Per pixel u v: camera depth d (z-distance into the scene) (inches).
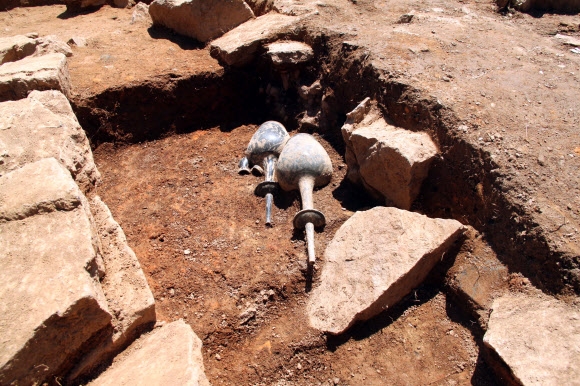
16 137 176.2
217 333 167.9
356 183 219.1
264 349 164.4
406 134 204.5
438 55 237.6
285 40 278.8
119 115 262.1
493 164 179.0
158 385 119.0
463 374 155.3
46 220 139.9
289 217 208.5
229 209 214.7
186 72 272.8
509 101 206.4
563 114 200.7
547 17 294.4
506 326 145.6
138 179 239.8
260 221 207.0
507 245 168.6
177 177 239.0
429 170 198.2
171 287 181.5
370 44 245.6
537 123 194.9
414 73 220.7
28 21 370.3
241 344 168.2
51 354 122.7
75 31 338.6
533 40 262.1
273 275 181.2
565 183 171.2
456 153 190.7
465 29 270.8
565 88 217.2
